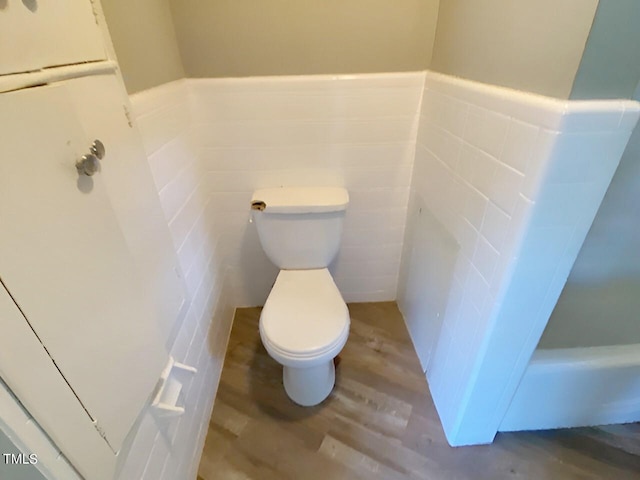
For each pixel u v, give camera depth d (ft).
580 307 3.64
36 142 1.48
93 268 1.83
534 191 2.43
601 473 3.79
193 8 3.84
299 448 4.11
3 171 1.33
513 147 2.64
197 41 4.03
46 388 1.52
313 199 4.62
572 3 2.06
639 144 2.75
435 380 4.56
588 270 3.43
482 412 3.78
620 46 2.02
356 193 5.19
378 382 4.88
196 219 4.22
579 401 3.93
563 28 2.15
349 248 5.76
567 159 2.29
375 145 4.81
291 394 4.63
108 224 1.98
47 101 1.56
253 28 3.99
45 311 1.51
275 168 4.88
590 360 3.65
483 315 3.20
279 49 4.13
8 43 1.42
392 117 4.63
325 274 4.90
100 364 1.88
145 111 3.01
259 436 4.24
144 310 2.35
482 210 3.14
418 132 4.73
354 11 3.97
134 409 2.22
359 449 4.09
